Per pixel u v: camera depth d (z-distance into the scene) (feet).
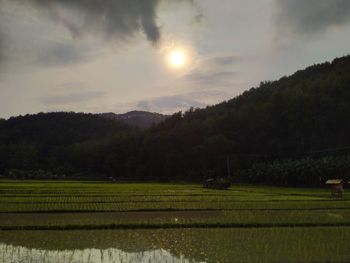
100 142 488.02
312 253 51.96
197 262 48.19
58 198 119.03
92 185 211.61
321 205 104.99
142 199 118.42
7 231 66.18
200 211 92.02
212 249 54.34
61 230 67.51
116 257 50.65
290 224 72.54
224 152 368.48
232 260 48.75
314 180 248.52
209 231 67.21
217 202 111.24
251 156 359.25
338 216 83.71
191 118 502.38
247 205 103.65
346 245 56.44
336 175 238.48
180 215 85.10
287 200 120.26
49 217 81.15
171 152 392.68
